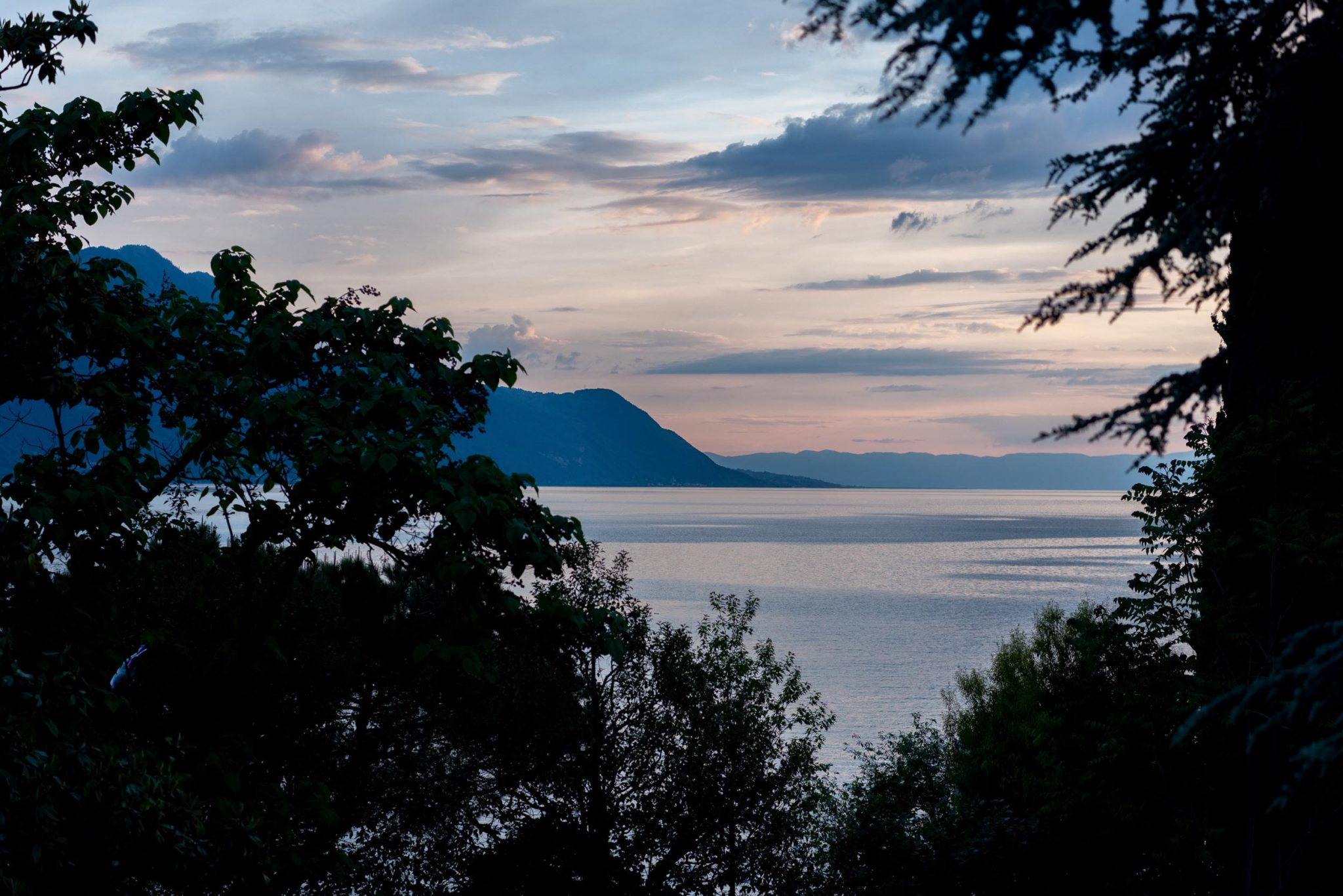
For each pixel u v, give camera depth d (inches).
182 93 420.2
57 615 390.3
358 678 705.6
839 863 805.2
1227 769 529.3
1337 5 163.3
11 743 321.1
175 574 605.6
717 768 925.2
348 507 498.3
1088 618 605.6
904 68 158.6
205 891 437.7
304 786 495.5
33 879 336.2
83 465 419.2
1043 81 163.6
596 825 879.7
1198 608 544.7
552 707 808.3
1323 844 506.9
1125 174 180.1
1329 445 508.7
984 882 645.9
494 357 522.3
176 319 493.0
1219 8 170.9
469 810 845.8
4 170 398.6
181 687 523.5
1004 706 1106.1
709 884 930.1
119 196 426.3
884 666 3912.4
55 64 398.6
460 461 478.0
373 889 759.7
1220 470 535.8
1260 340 184.5
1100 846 565.9
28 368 375.2
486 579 469.4
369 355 494.9
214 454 523.2
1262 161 170.6
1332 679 142.5
